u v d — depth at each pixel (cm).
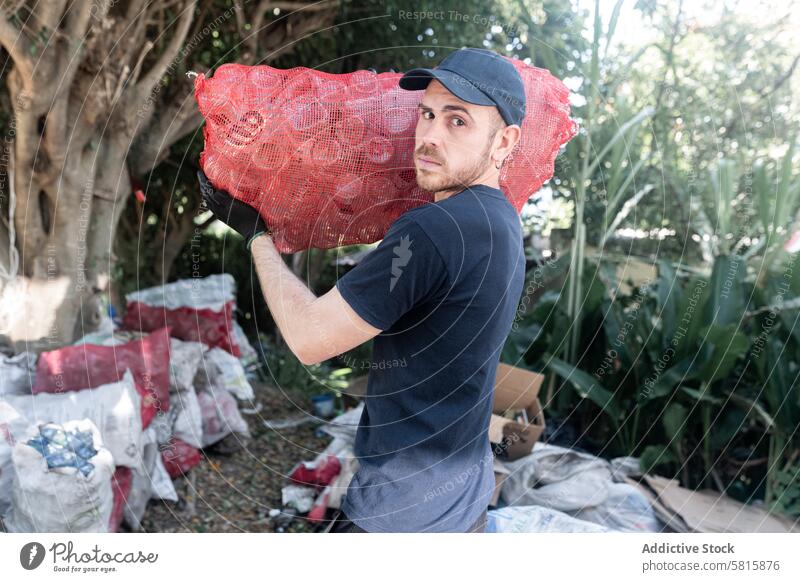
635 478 257
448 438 113
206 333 291
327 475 243
